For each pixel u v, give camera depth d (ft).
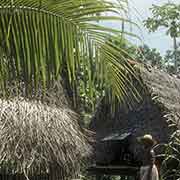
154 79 53.11
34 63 9.05
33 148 30.99
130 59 8.99
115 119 56.90
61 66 9.16
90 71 9.03
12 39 8.98
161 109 49.65
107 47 8.79
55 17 8.83
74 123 35.70
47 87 9.36
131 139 54.85
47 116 32.65
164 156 47.37
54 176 32.78
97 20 8.55
